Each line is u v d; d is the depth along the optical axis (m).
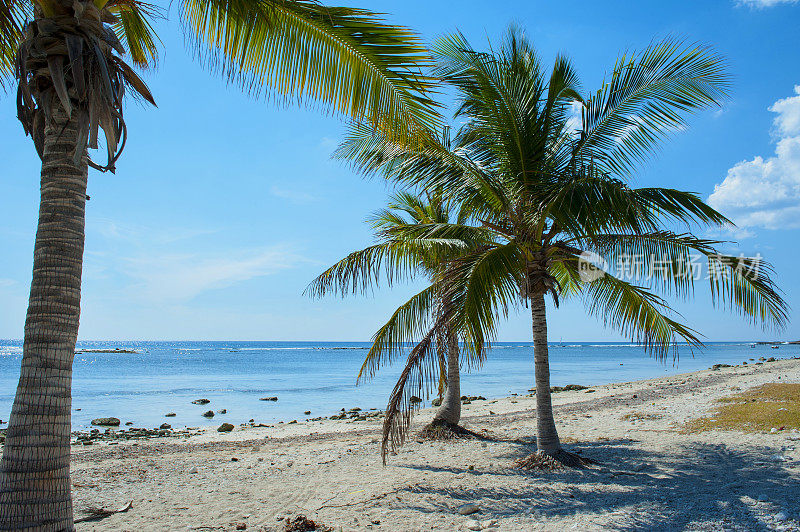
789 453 8.29
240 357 100.19
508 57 7.74
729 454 8.53
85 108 4.02
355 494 7.12
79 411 25.11
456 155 8.11
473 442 11.35
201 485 8.21
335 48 5.07
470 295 6.41
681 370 55.69
